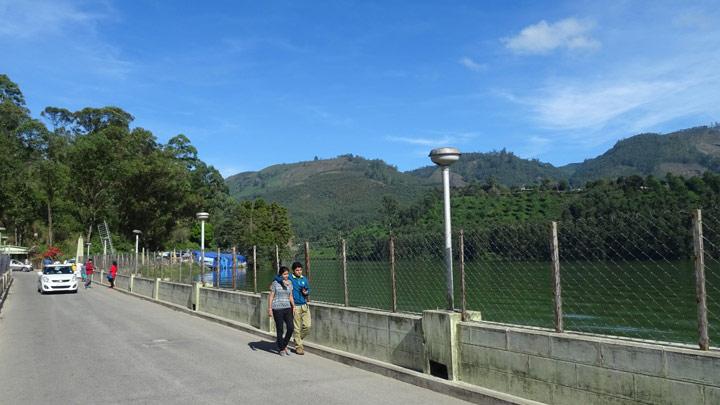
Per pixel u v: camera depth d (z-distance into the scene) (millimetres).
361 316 10031
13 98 85062
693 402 5070
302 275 11680
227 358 10508
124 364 9906
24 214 75688
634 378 5551
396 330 9094
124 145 75312
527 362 6699
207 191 91188
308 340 11883
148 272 28781
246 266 16438
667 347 5367
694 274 5410
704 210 5473
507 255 7625
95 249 70438
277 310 10805
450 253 8188
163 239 73812
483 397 6953
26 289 34062
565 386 6223
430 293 8953
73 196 74000
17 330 14789
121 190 71312
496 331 7141
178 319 17734
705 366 4992
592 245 6613
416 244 9234
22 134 80125
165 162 70750
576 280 6738
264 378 8688
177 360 10297
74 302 24484
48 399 7496
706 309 5281
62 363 10039
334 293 11406
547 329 6801
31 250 77375
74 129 86938
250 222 80000
